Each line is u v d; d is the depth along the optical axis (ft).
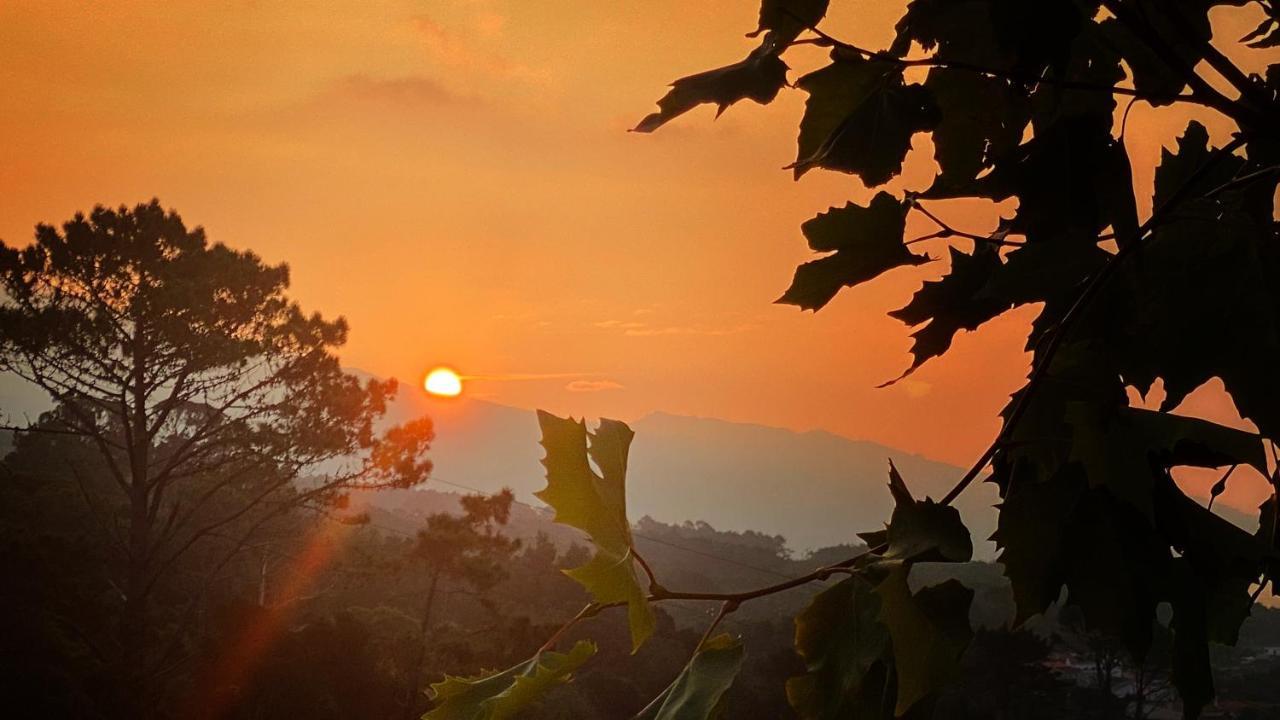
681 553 328.29
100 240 87.76
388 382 103.50
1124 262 2.66
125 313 89.45
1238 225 2.56
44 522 122.31
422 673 107.24
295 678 95.71
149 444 96.78
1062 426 2.66
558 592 202.69
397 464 102.53
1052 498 2.63
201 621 112.98
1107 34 3.20
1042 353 2.80
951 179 3.30
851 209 2.87
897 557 2.09
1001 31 2.61
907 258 2.89
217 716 92.48
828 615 2.18
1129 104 3.14
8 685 82.58
